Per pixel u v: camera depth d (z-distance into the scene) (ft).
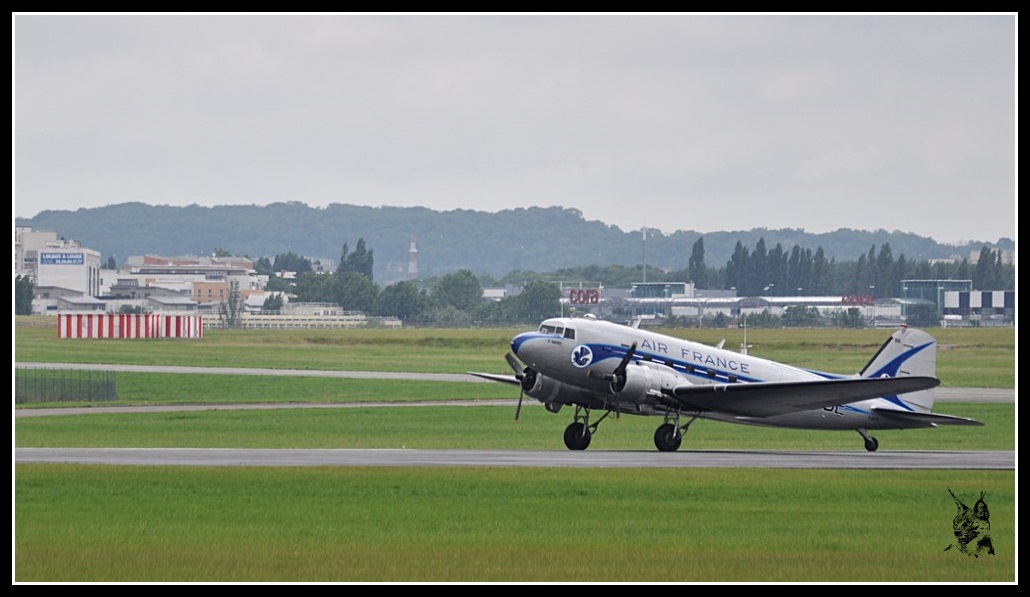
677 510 365.81
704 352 557.74
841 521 354.13
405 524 342.44
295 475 427.33
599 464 472.44
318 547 314.55
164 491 392.27
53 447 574.56
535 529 337.52
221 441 627.87
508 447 607.78
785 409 549.13
